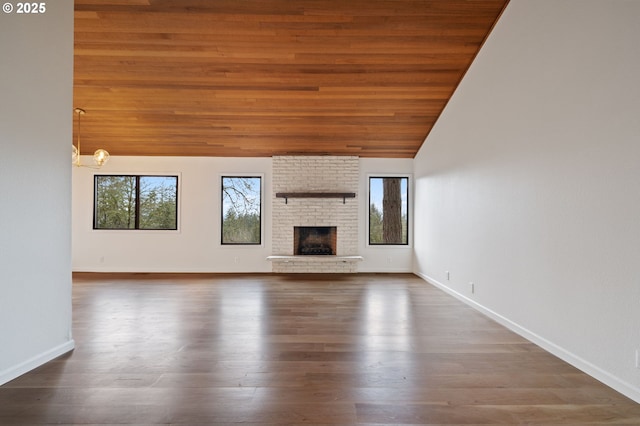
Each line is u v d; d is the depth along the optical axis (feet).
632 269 6.99
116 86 16.42
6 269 7.53
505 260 11.76
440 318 12.66
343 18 12.91
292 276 21.93
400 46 14.14
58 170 8.93
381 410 6.51
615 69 7.42
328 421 6.16
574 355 8.53
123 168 23.26
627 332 7.08
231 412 6.41
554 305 9.28
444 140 17.84
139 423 6.05
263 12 12.65
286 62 15.05
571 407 6.64
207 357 8.93
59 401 6.73
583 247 8.27
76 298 15.75
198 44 14.05
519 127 11.01
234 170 23.57
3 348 7.45
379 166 23.82
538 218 10.00
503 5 12.10
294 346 9.75
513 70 11.40
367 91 16.89
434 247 19.25
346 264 23.26
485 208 13.24
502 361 8.79
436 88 16.58
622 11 7.25
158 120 19.24
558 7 9.23
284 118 19.16
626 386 7.08
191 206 23.38
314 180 23.43
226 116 18.92
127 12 12.60
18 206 7.81
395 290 17.76
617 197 7.35
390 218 24.00
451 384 7.54
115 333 10.80
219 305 14.51
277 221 23.34
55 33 8.80
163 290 17.60
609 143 7.55
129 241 23.22
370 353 9.27
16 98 7.75
